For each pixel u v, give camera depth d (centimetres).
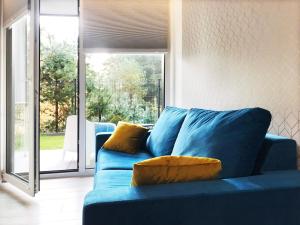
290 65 180
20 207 269
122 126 312
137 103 395
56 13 374
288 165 161
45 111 405
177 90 366
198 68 302
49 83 398
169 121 263
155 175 130
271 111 196
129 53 375
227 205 124
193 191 123
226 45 248
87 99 384
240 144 154
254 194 126
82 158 381
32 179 295
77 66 379
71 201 285
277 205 129
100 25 366
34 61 296
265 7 200
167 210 118
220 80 258
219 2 258
